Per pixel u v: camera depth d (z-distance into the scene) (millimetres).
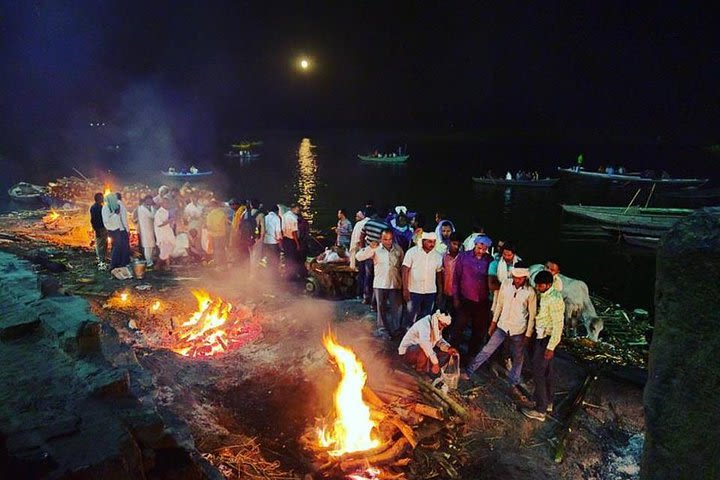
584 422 7000
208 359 8117
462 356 8547
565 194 37750
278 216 12500
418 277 8469
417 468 6133
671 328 2098
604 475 6145
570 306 10805
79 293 10648
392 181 42781
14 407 3668
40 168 41375
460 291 8289
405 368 7656
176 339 8836
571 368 8414
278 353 8297
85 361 4379
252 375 7723
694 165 60094
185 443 4574
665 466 2092
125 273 11977
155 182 37594
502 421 7004
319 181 42062
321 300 10758
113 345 5965
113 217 11930
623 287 17938
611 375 8266
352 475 5902
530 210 32031
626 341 10969
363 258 9102
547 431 6855
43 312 5047
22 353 4512
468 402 7312
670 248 2104
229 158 59094
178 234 14094
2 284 5906
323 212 29859
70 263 12883
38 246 14180
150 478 3650
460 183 42188
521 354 7434
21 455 3088
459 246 8695
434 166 55250
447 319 7445
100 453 3156
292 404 7238
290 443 6477
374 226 10344
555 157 68250
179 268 13133
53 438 3297
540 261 21734
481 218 29766
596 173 43562
